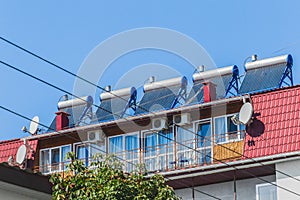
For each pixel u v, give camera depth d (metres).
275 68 37.34
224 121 36.22
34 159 38.88
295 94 35.09
